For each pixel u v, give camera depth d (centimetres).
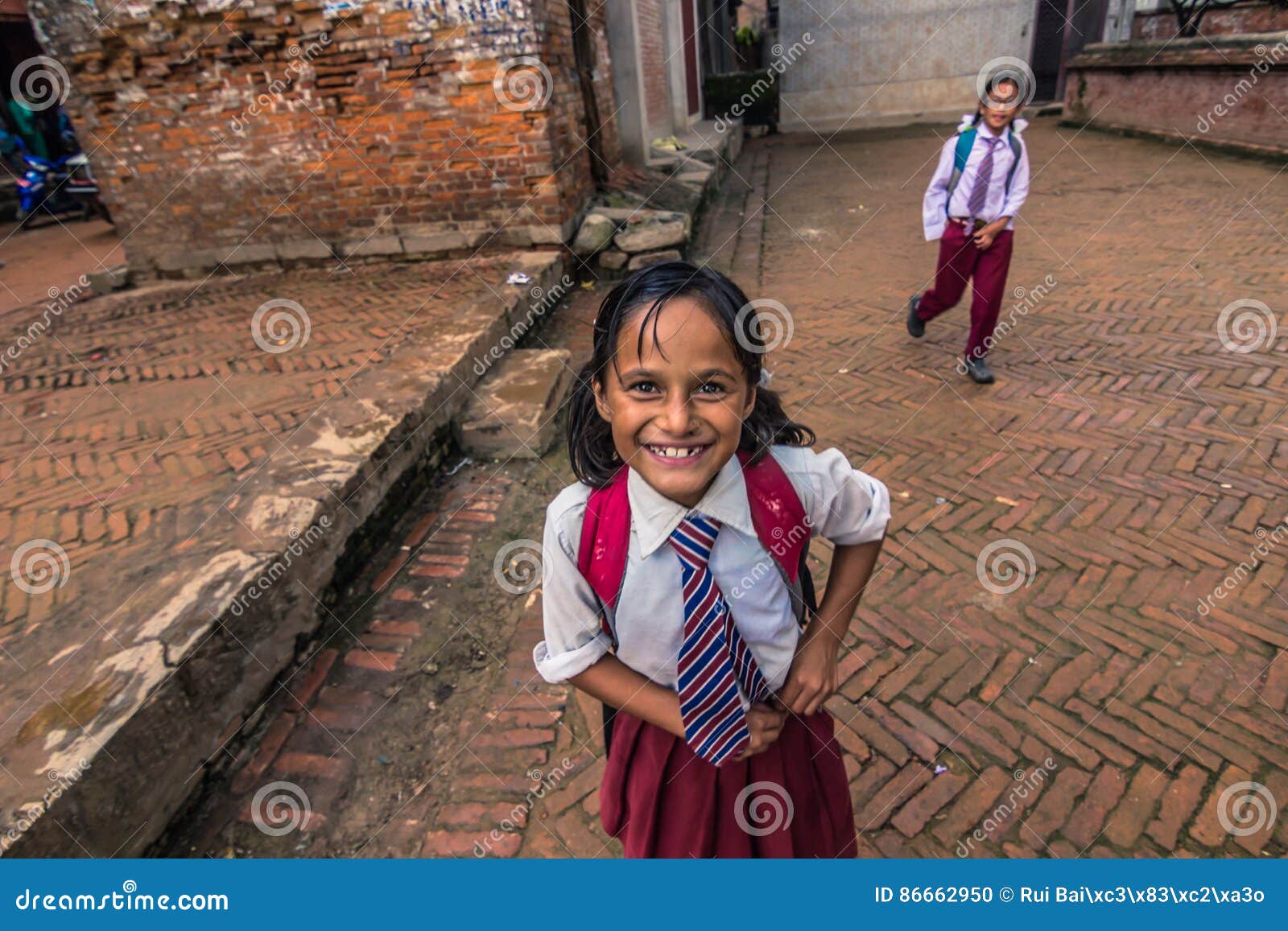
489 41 638
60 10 652
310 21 646
